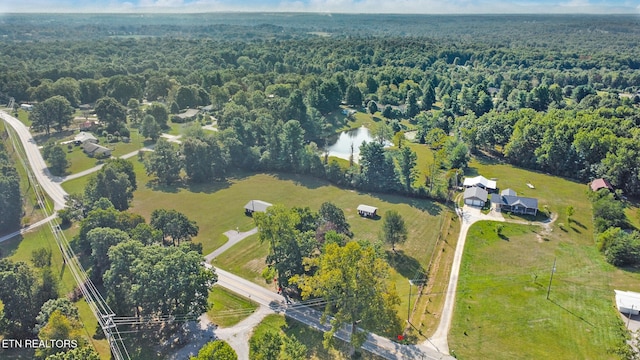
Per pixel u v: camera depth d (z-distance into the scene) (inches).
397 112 7539.4
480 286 2918.3
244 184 4859.7
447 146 5290.4
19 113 7032.5
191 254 2598.4
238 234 3718.0
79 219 3833.7
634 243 3105.3
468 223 3796.8
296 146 5162.4
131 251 2596.0
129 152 5689.0
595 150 4667.8
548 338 2436.0
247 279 3056.1
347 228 3526.1
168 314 2506.2
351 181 4704.7
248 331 2554.1
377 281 2294.5
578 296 2783.0
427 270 3125.0
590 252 3307.1
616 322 2534.5
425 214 4028.1
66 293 2842.0
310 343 2449.6
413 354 2348.7
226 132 5447.8
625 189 4350.4
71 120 6451.8
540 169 5044.3
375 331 2519.7
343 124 7081.7
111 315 2413.9
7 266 2576.3
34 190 4503.0
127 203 4185.5
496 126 5541.3
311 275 2878.9
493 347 2388.0
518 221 3809.1
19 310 2461.9
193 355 2359.7
